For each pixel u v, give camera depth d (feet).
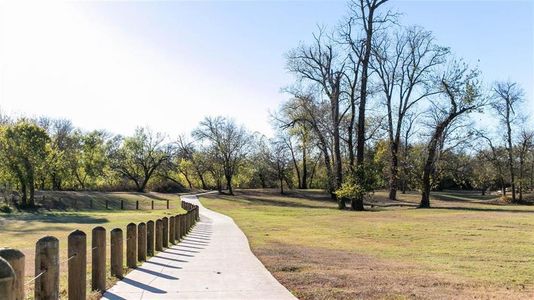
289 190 301.02
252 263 43.65
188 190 320.29
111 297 29.12
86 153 278.67
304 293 30.48
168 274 37.37
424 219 109.50
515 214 122.62
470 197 265.75
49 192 230.68
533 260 49.47
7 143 192.65
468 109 156.66
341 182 168.35
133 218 138.92
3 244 71.20
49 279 21.79
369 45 155.02
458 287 33.22
